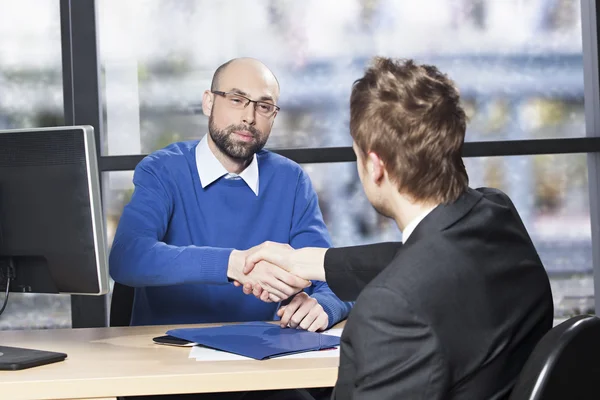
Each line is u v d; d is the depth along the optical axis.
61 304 2.86
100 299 2.78
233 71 2.03
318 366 1.25
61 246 1.40
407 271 0.90
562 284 2.97
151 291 1.99
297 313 1.59
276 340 1.45
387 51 2.92
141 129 2.88
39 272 1.45
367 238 2.94
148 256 1.72
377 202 1.05
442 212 0.97
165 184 1.99
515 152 2.86
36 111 2.87
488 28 2.93
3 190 1.43
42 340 1.57
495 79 2.94
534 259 1.02
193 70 2.88
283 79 2.91
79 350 1.44
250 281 1.61
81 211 1.39
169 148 2.11
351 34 2.91
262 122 2.04
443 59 2.93
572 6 2.96
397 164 0.98
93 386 1.20
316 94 2.92
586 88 2.97
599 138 2.88
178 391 1.21
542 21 2.95
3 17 2.85
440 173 0.98
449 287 0.89
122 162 2.79
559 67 2.96
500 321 0.92
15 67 2.86
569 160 2.95
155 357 1.35
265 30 2.89
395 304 0.88
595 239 2.97
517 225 1.05
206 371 1.23
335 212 2.92
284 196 2.10
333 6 2.90
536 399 0.87
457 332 0.88
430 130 0.97
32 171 1.41
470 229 0.96
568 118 2.97
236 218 2.04
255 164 2.10
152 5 2.86
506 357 0.93
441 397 0.86
